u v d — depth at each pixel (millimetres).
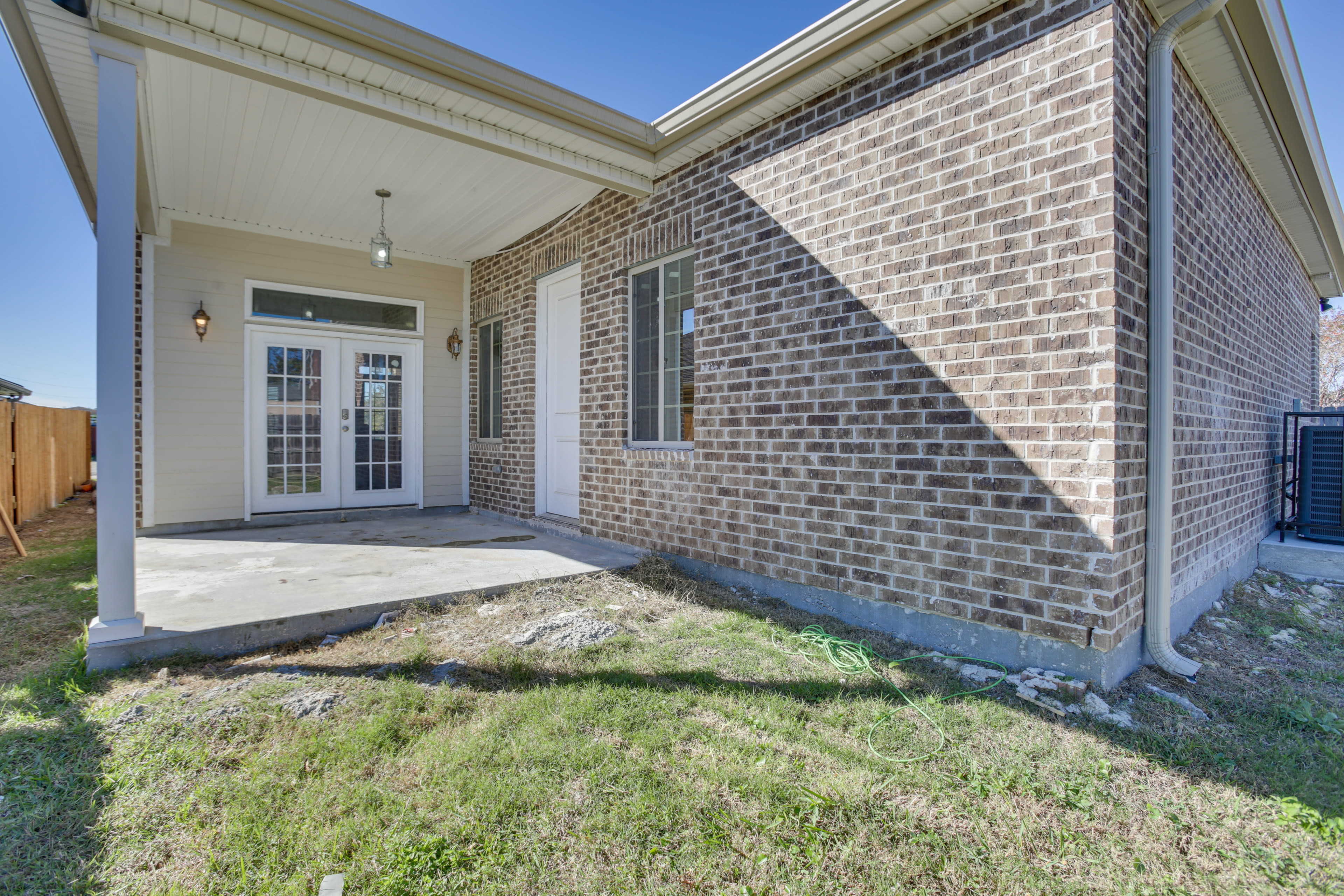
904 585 3709
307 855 1893
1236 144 5055
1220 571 4867
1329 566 5641
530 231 7234
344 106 4008
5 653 3400
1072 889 1838
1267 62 4113
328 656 3414
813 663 3385
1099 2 2990
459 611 4066
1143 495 3277
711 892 1796
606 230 6062
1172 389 3344
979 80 3389
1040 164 3164
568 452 6840
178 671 3186
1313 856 1985
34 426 8406
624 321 5906
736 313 4746
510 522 7527
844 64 3861
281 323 7273
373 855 1889
